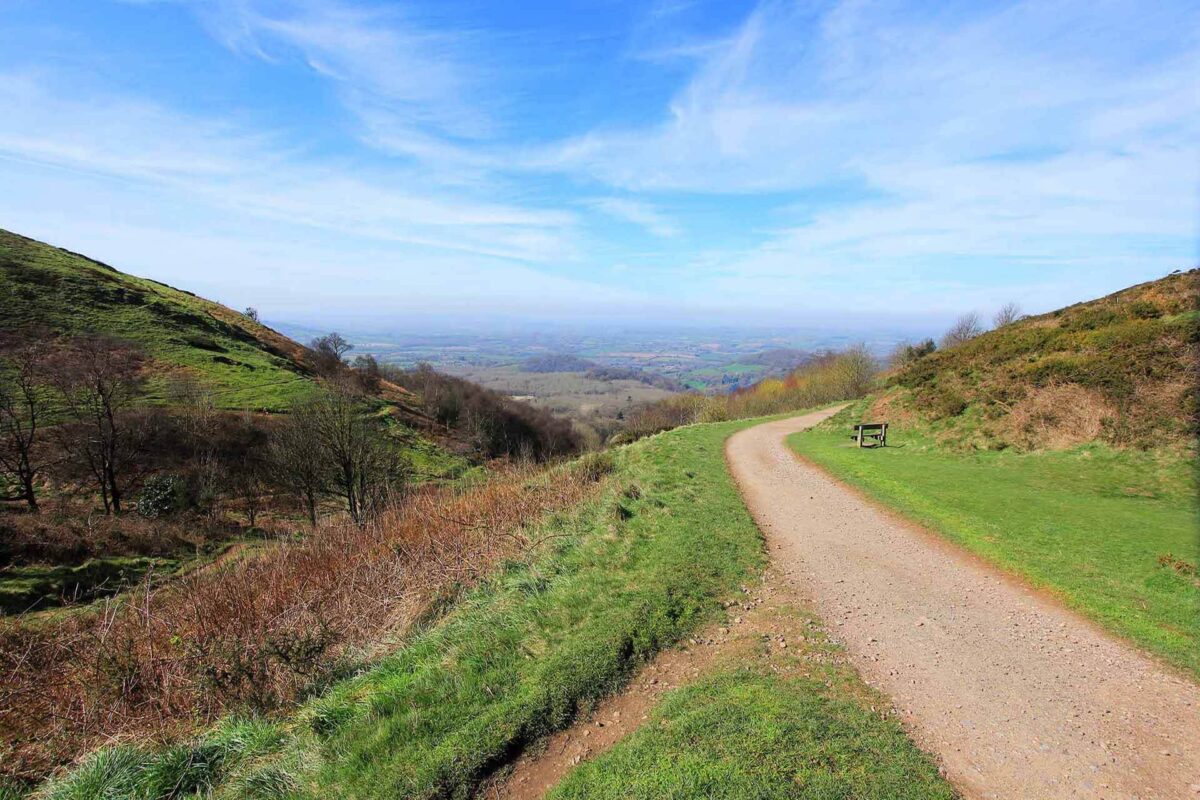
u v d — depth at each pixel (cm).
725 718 471
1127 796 392
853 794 385
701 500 1173
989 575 811
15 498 2642
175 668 662
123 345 4406
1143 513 998
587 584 748
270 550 1302
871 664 573
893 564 859
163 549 2031
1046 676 547
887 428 1983
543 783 430
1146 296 1764
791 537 990
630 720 497
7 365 3366
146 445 3228
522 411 7581
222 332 5959
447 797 416
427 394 6394
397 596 854
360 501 2486
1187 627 610
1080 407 1453
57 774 523
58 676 690
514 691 527
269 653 646
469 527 1123
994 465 1439
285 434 2928
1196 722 471
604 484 1408
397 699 523
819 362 6706
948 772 416
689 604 700
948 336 5225
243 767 469
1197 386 1295
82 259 6625
